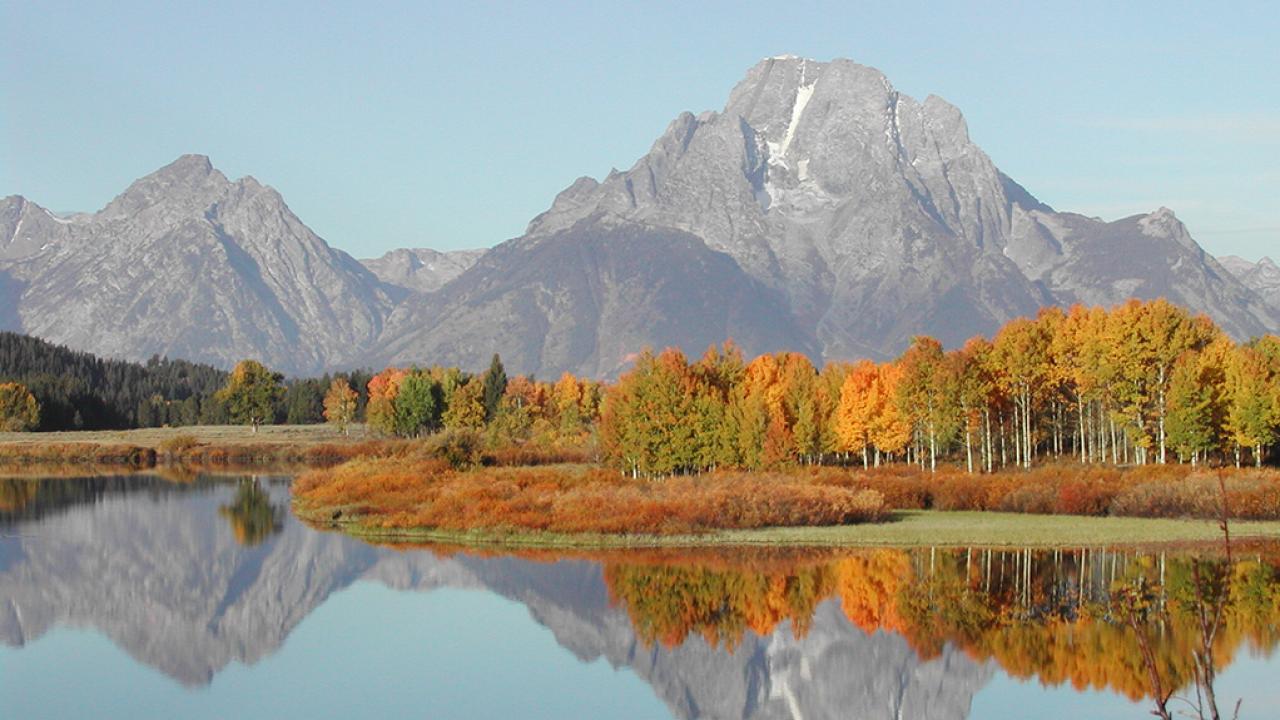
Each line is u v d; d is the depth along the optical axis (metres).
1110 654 44.94
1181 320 101.56
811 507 78.44
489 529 78.12
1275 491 75.81
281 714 40.38
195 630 53.53
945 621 50.94
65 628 54.09
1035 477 91.19
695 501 78.38
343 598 59.59
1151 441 98.94
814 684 43.19
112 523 90.00
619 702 41.69
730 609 54.94
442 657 47.75
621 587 60.25
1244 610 50.22
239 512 97.44
